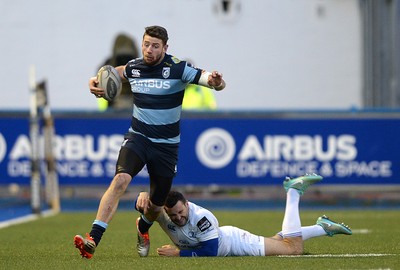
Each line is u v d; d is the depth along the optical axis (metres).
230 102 79.19
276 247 32.47
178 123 32.41
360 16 78.00
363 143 63.34
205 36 78.88
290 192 33.06
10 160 63.38
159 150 31.98
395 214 57.72
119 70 33.00
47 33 79.44
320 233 33.06
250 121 63.34
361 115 63.25
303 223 50.00
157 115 31.92
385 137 63.25
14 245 38.81
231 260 30.67
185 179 63.38
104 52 79.12
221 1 78.69
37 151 58.31
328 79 78.88
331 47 78.69
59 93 79.50
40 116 63.28
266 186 63.38
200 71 32.03
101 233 31.06
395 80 76.00
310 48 78.81
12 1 79.50
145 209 32.25
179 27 78.88
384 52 76.12
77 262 30.77
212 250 31.95
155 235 43.53
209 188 63.59
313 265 29.28
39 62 79.56
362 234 43.19
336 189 63.34
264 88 79.12
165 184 32.06
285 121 63.28
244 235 32.44
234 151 63.34
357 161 63.38
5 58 79.69
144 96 32.06
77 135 63.22
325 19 78.62
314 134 63.25
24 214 59.12
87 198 64.81
